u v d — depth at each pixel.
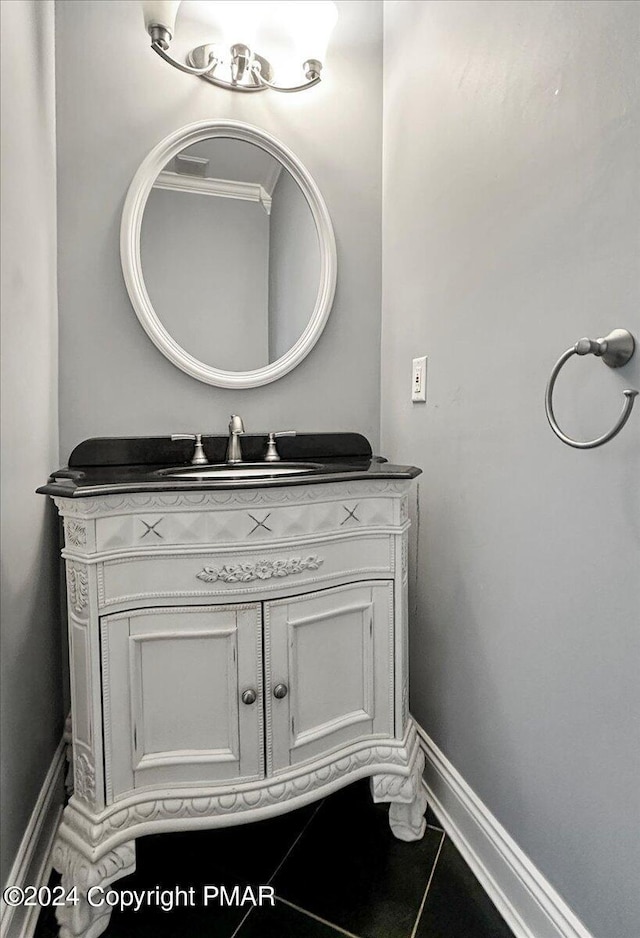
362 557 1.17
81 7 1.40
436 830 1.26
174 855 1.18
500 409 1.07
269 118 1.56
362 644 1.18
